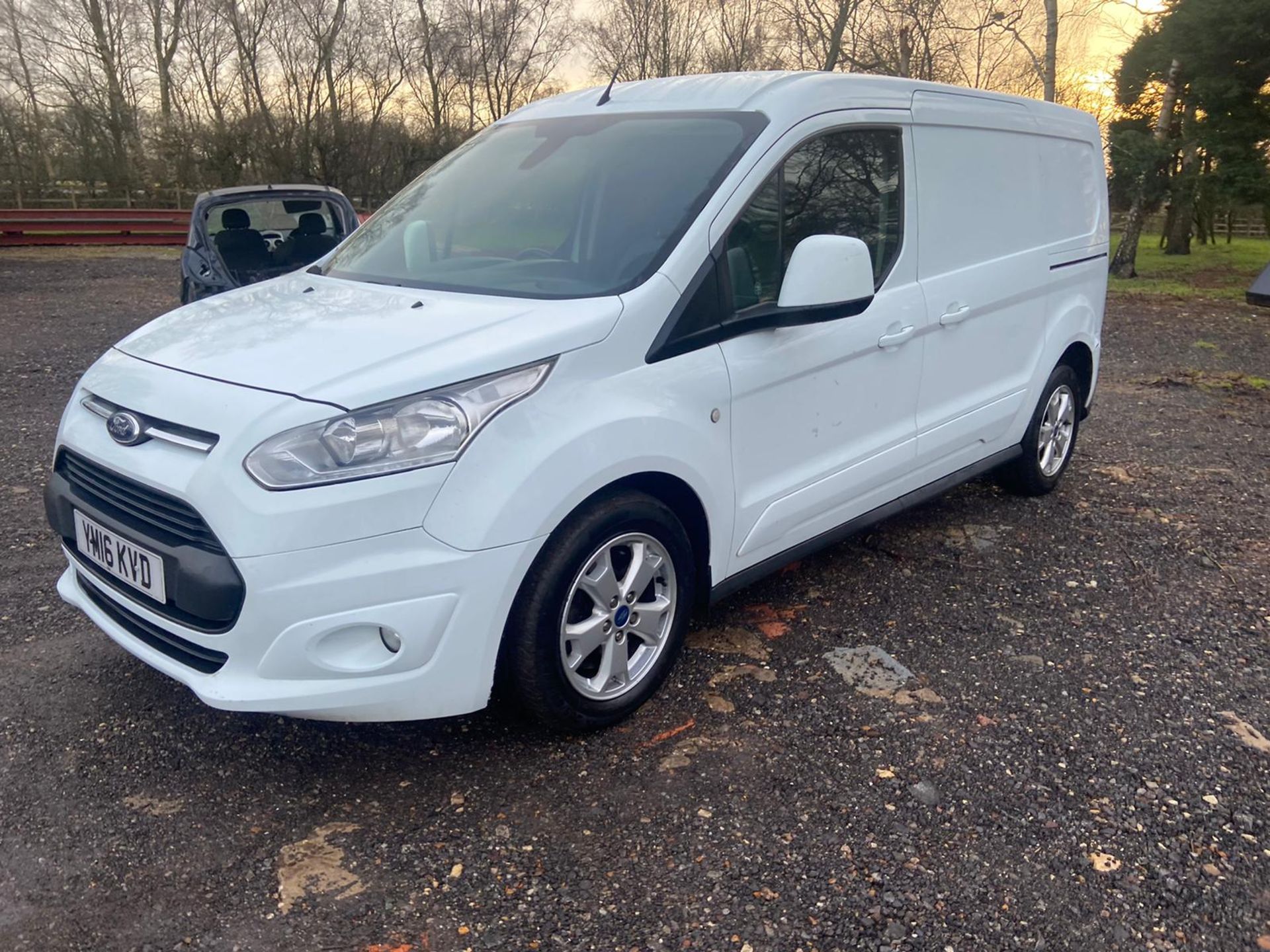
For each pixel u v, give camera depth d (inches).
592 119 152.6
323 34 1389.0
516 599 109.2
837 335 141.9
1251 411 299.0
